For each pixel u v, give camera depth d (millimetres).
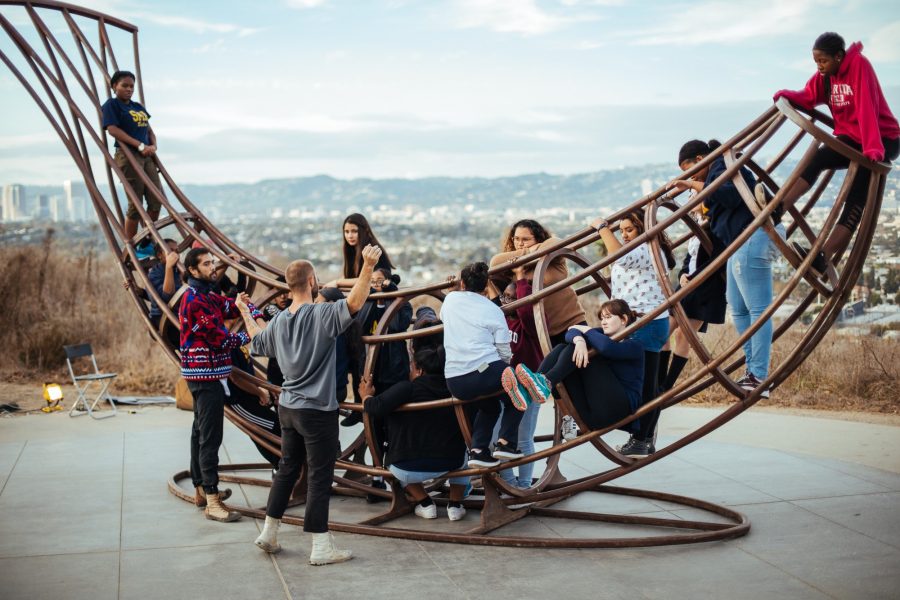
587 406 5109
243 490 6633
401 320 6145
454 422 5492
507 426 5262
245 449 8023
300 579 4625
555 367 4945
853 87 4629
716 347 11141
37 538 5359
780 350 11203
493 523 5492
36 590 4469
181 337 5715
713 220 5285
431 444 5445
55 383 11000
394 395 5348
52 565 4859
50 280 14875
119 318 14242
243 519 5805
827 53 4641
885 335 11680
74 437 8523
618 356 4953
